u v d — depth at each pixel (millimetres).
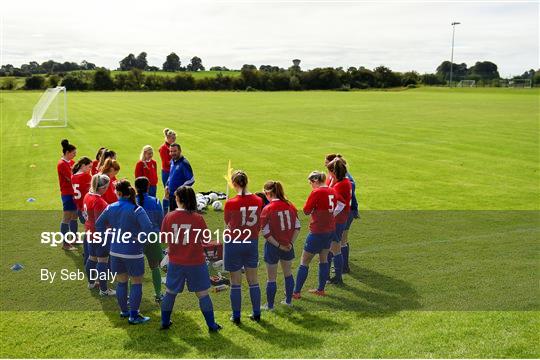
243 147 22953
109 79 99125
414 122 34000
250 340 6160
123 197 6652
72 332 6461
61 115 39750
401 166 18484
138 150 22297
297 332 6367
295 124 32906
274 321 6750
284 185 15484
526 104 52750
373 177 16672
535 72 119375
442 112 42500
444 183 15789
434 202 13484
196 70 168125
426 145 23500
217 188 15047
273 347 5914
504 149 22203
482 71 172875
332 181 8273
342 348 5777
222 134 27578
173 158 10398
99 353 5867
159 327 6605
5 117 38062
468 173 17297
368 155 20812
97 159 10234
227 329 6520
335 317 6824
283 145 23562
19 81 99500
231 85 106188
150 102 58219
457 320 6523
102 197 8445
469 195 14266
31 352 5906
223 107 49500
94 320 6824
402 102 57906
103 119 36375
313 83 110750
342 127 31062
